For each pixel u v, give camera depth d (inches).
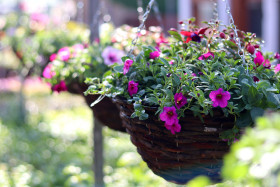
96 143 140.0
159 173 67.4
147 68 68.5
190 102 60.0
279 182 34.8
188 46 75.0
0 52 342.3
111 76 73.1
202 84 64.6
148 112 62.9
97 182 140.7
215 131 60.2
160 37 104.9
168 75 65.6
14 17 195.3
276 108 59.9
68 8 249.0
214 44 75.2
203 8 283.3
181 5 292.2
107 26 130.6
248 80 62.4
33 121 280.1
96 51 102.0
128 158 175.3
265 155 34.2
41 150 216.5
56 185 167.0
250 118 60.0
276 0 260.7
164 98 61.6
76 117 298.2
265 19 266.8
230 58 74.3
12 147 218.2
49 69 101.2
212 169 63.2
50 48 140.8
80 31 156.2
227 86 61.4
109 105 92.4
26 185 161.3
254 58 69.7
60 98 365.7
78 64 98.0
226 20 243.6
